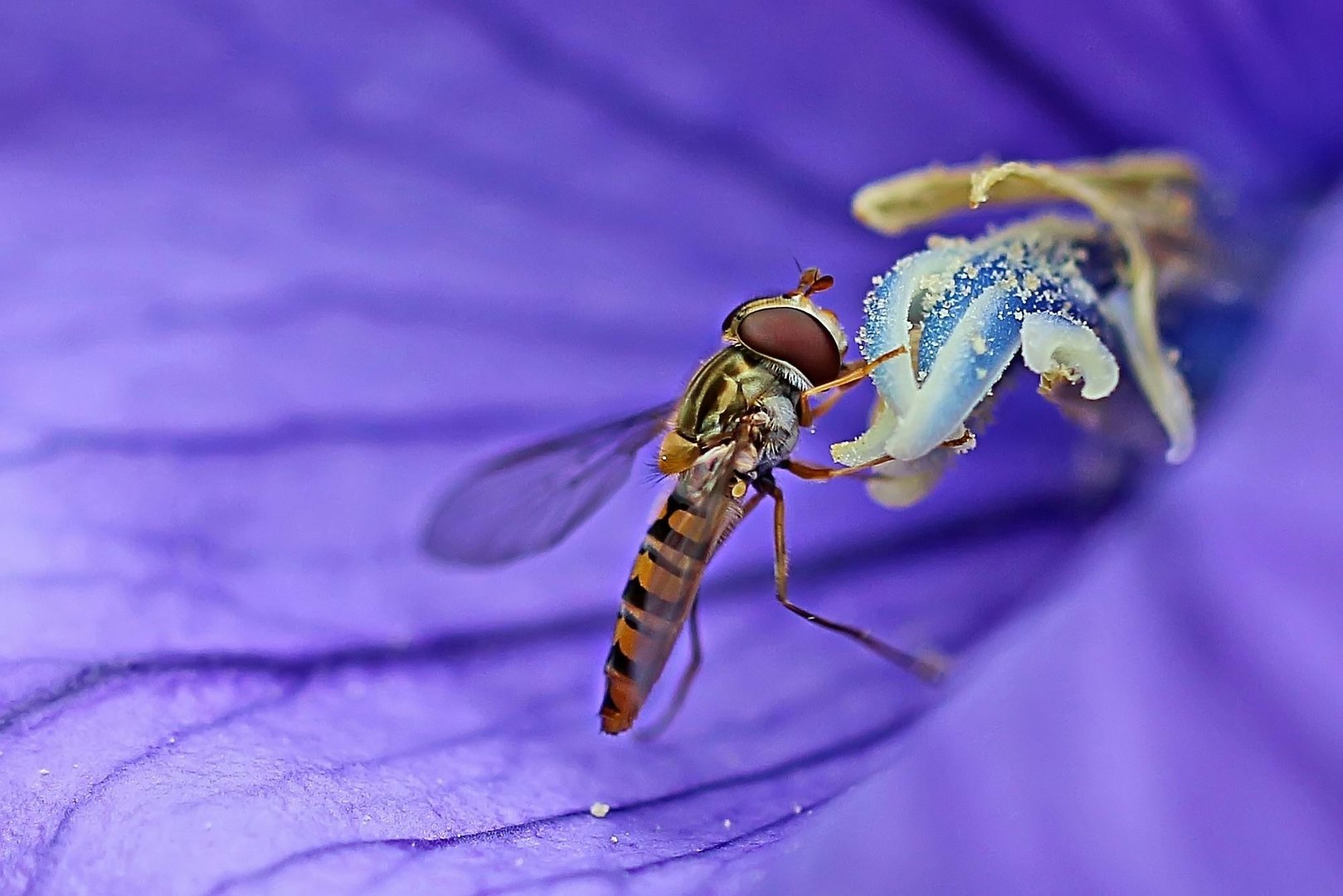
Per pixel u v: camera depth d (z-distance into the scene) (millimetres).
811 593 117
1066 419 119
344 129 125
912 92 128
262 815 99
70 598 109
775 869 97
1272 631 106
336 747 104
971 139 128
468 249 125
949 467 108
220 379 119
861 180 128
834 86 128
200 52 123
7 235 120
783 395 109
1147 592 107
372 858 98
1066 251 108
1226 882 100
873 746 106
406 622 112
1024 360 105
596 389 123
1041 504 120
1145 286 109
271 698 107
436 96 126
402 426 120
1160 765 103
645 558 108
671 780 105
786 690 112
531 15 126
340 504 117
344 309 122
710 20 127
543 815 101
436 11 125
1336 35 122
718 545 109
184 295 120
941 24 127
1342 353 109
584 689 111
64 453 115
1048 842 100
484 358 123
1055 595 115
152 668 106
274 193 124
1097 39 125
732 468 108
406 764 104
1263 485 108
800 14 127
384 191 125
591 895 97
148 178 123
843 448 105
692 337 124
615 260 126
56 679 104
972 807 100
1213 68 125
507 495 113
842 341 110
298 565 114
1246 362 117
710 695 112
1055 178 109
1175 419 109
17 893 97
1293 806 102
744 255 127
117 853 98
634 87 127
